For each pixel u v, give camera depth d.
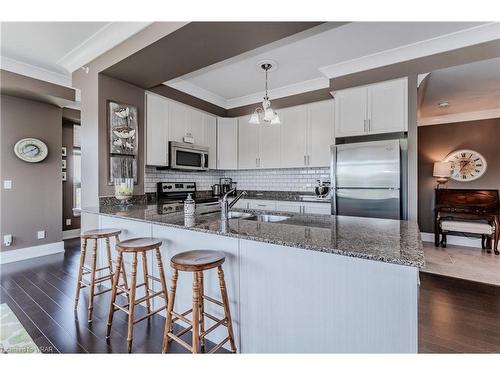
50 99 3.64
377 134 3.07
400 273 1.09
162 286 1.97
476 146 4.60
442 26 2.39
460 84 3.28
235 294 1.64
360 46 2.76
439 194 4.80
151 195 3.90
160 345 1.75
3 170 3.48
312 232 1.50
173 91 3.82
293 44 2.72
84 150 3.09
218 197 4.64
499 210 4.27
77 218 5.03
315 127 3.90
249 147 4.55
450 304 2.35
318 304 1.30
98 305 2.31
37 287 2.67
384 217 2.84
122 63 2.64
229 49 2.36
